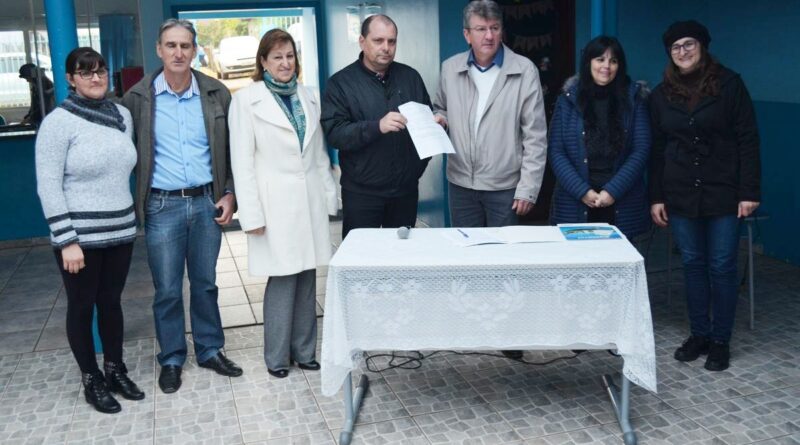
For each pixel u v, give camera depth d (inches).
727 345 149.1
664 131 147.2
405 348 121.6
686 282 151.6
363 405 137.3
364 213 154.0
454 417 132.0
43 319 191.9
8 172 263.9
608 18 177.6
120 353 144.5
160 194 142.7
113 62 293.7
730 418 128.2
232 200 148.4
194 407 138.8
